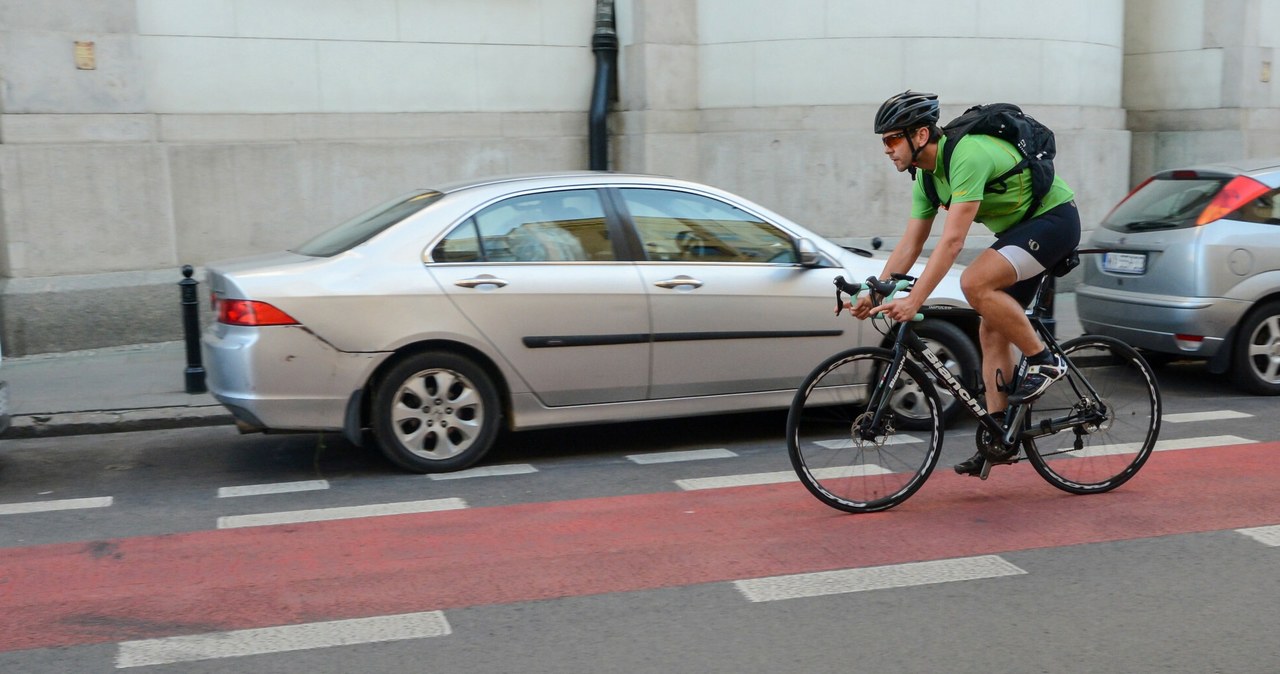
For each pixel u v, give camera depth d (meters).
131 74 10.44
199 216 10.82
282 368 6.07
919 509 5.56
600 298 6.51
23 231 10.01
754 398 6.90
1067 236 5.11
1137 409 5.77
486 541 5.18
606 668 3.81
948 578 4.60
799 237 6.95
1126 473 5.80
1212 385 8.79
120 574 4.80
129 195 10.40
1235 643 3.95
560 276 6.47
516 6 12.00
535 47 12.12
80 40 10.18
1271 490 5.79
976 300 5.12
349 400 6.20
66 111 10.20
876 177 12.20
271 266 6.23
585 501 5.84
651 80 12.10
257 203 11.05
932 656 3.87
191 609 4.38
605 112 12.24
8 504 6.01
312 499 5.99
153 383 8.79
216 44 10.88
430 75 11.73
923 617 4.21
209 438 7.54
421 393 6.36
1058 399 5.59
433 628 4.16
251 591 4.57
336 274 6.18
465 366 6.39
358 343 6.15
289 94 11.21
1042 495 5.75
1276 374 8.30
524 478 6.34
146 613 4.34
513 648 3.98
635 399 6.69
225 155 10.86
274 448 7.21
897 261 5.40
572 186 6.66
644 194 6.78
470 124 11.91
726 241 6.86
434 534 5.30
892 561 4.81
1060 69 12.59
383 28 11.48
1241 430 7.16
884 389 5.40
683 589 4.52
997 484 5.98
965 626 4.12
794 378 6.93
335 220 11.40
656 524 5.40
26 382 8.86
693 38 12.31
